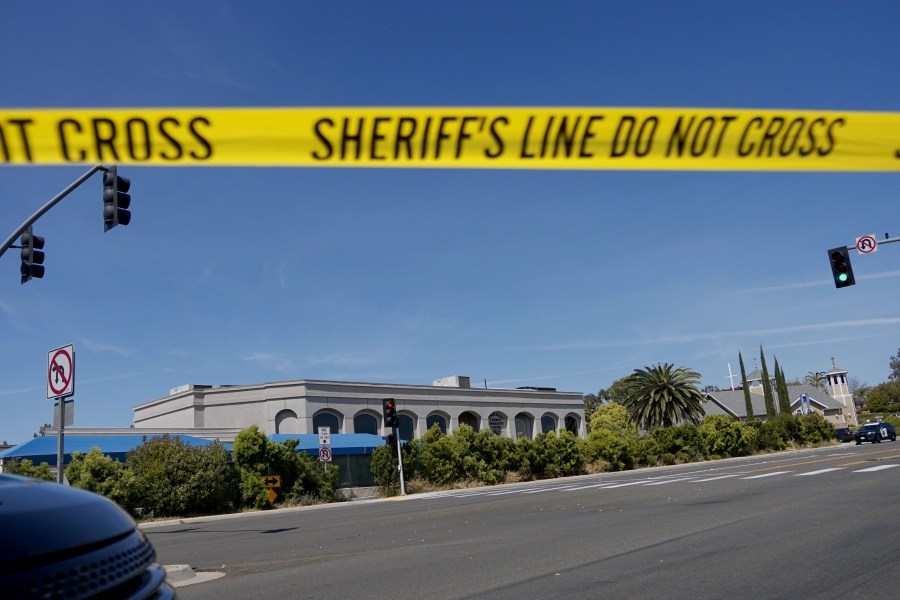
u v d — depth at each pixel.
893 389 137.50
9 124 4.11
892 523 10.09
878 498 13.31
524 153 4.63
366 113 4.47
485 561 8.86
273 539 13.65
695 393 58.66
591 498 18.59
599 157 4.73
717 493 16.86
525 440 39.75
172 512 25.27
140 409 53.62
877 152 5.09
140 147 4.24
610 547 9.41
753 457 48.44
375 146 4.48
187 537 15.74
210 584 8.30
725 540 9.43
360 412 48.50
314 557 10.30
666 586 6.84
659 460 48.09
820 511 11.92
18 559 2.01
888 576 6.82
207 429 42.53
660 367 59.62
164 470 25.25
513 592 6.92
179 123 4.26
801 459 33.69
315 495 29.78
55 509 2.37
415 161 4.53
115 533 2.48
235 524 19.59
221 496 26.69
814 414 68.06
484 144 4.59
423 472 35.12
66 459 31.23
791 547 8.62
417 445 35.53
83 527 2.35
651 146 4.75
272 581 8.27
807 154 4.97
